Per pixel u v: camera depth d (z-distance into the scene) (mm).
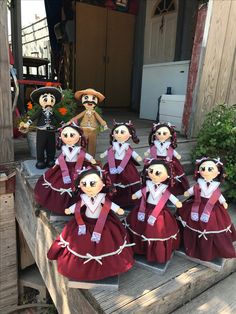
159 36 6395
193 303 1854
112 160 2344
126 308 1518
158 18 6332
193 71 3939
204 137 3346
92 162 2123
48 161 2752
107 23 6676
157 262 1851
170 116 4602
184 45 6031
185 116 4152
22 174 2680
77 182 1683
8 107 2760
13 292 3479
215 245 1887
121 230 1719
